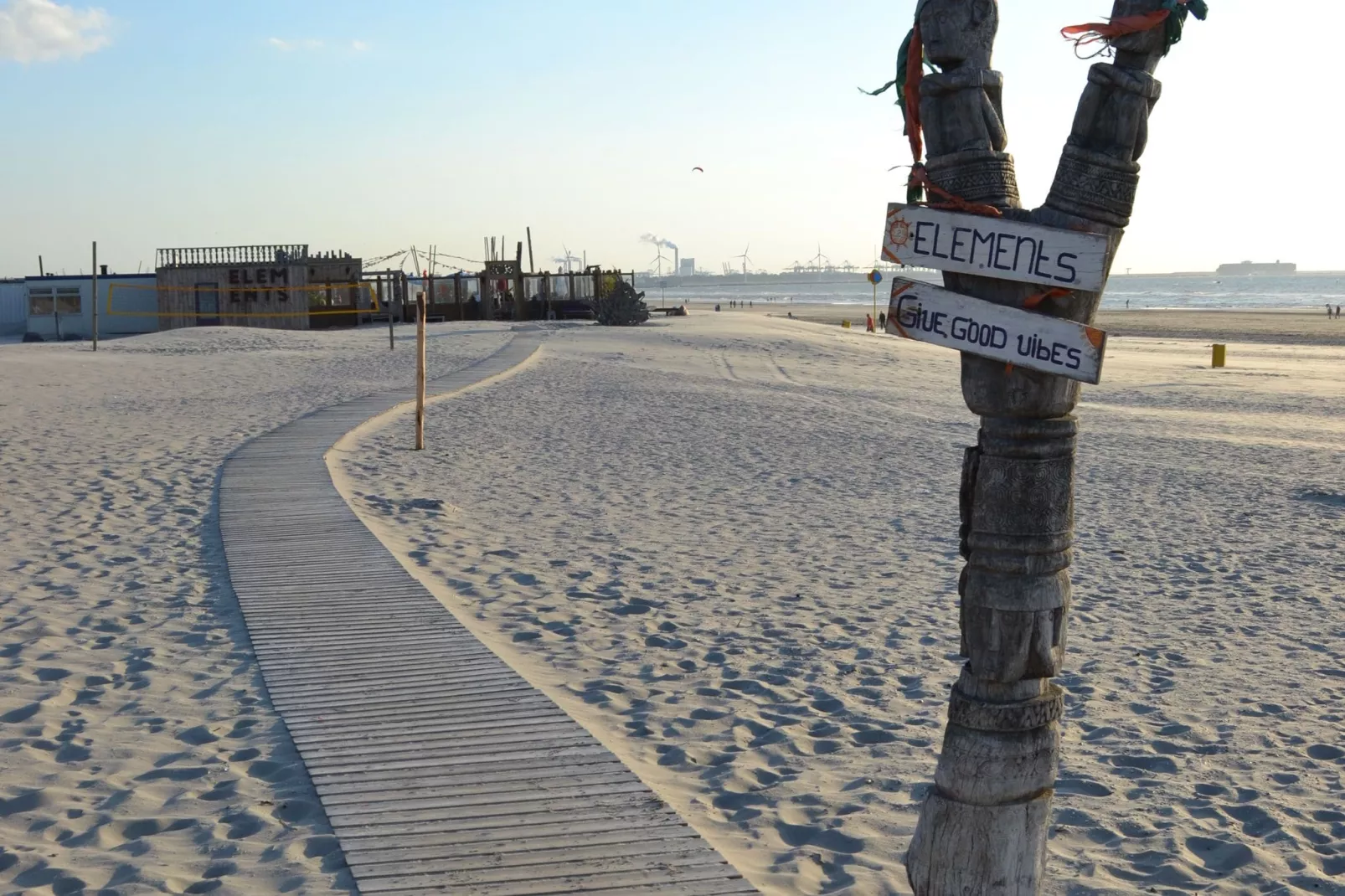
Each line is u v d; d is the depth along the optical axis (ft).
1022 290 9.96
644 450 56.44
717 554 35.22
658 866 14.51
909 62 10.38
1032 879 10.55
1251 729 21.43
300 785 17.15
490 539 36.22
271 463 46.75
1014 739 10.36
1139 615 29.63
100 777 17.62
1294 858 16.08
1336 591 32.14
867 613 28.78
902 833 16.37
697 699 22.29
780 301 533.14
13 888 14.26
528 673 23.39
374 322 167.43
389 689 21.15
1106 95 9.67
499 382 84.74
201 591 28.32
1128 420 77.77
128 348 117.60
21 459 48.39
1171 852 16.26
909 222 10.28
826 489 47.34
